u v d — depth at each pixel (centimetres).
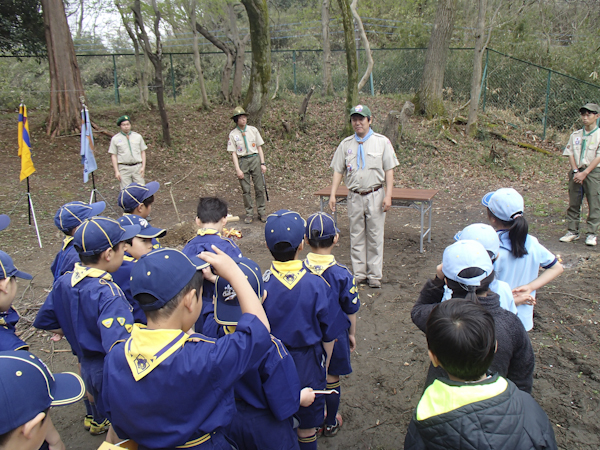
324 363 250
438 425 140
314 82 1608
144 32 1129
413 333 405
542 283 251
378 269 500
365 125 469
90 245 228
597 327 382
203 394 143
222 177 1078
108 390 148
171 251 153
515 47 1625
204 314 237
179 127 1291
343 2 1120
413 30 1703
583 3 1878
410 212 827
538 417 143
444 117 1311
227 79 1452
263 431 189
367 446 275
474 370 146
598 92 1401
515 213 255
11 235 700
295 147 1202
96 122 1262
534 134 1308
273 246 235
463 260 192
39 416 128
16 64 2023
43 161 1059
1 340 199
